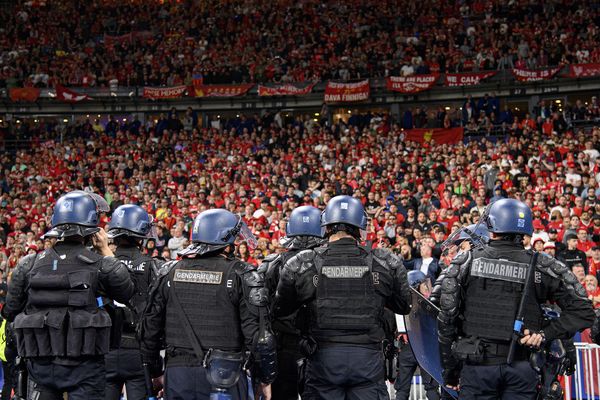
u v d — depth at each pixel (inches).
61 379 204.8
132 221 250.8
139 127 1227.2
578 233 567.5
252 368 200.2
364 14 1380.4
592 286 422.0
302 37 1362.0
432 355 244.4
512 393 197.6
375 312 205.3
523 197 692.1
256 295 193.5
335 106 1300.4
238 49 1373.0
